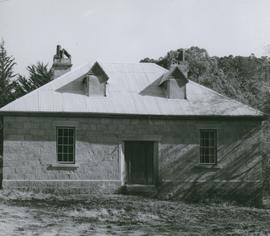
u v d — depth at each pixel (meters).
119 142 22.88
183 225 15.76
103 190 22.50
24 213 16.62
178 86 24.50
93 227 14.45
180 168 23.25
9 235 12.66
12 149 22.03
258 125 24.09
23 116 22.20
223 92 44.81
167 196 22.95
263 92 27.70
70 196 21.53
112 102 23.44
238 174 23.67
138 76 25.66
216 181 23.41
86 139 22.62
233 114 23.70
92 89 23.66
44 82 35.19
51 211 17.36
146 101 23.92
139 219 16.69
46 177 22.14
